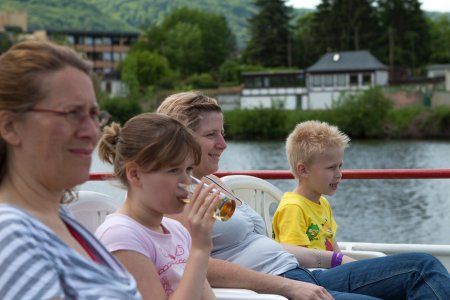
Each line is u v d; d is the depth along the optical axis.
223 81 107.38
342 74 74.12
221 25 124.56
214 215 2.33
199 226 2.29
